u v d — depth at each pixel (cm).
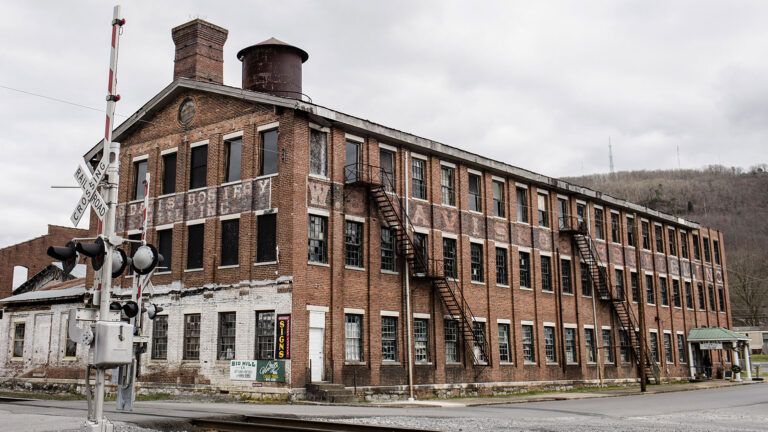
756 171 17675
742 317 10850
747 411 2342
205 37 3194
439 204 3288
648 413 2208
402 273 3041
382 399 2802
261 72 3038
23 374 3531
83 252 960
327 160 2825
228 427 1430
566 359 3903
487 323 3416
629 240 4712
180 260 2964
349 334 2778
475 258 3469
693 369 5153
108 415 1564
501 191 3716
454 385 3162
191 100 3094
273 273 2638
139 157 3247
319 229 2747
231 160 2925
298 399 2495
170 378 2873
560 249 4031
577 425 1669
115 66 1032
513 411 2216
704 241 5803
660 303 4900
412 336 3011
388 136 3033
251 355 2639
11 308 3700
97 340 951
